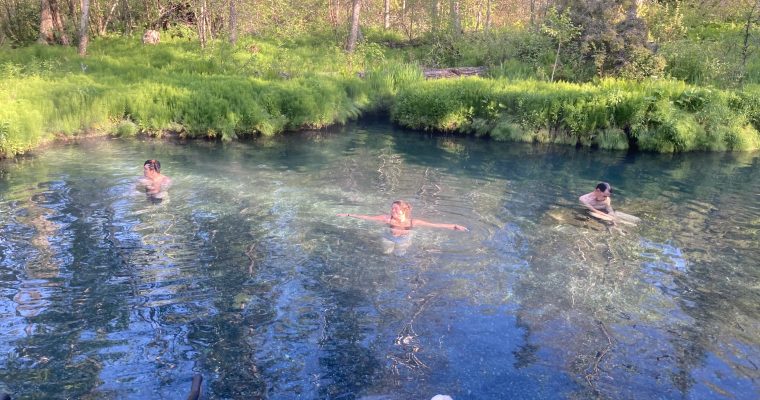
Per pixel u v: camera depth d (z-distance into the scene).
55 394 4.62
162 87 15.73
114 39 25.88
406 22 29.80
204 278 6.62
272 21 24.61
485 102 16.36
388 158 12.98
